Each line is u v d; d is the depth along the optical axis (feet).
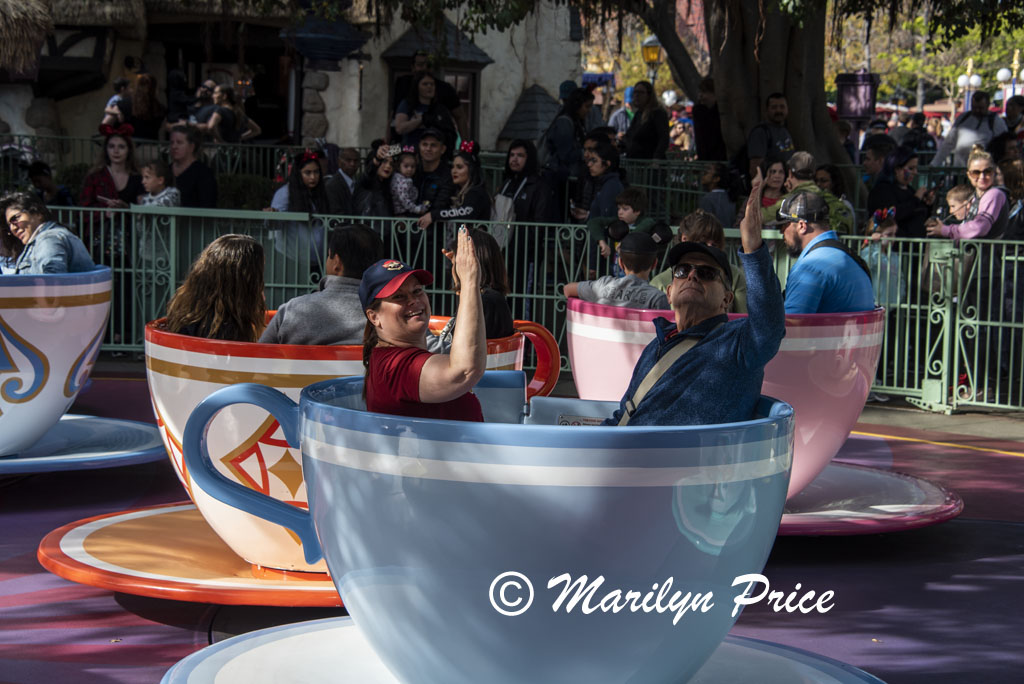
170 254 42.98
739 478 11.97
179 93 74.33
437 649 12.22
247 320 19.94
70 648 16.98
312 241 42.65
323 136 86.33
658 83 148.77
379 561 12.10
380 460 11.85
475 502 11.51
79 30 79.92
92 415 33.99
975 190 41.29
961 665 16.83
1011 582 20.93
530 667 12.09
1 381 25.09
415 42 87.76
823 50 59.21
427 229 43.16
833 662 15.01
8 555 21.56
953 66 174.91
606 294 25.38
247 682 13.78
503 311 21.09
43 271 26.50
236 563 19.48
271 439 18.33
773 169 43.73
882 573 21.40
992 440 34.63
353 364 18.31
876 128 81.71
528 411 16.84
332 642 15.30
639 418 15.01
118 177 46.32
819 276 23.45
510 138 95.81
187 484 19.19
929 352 40.22
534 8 52.42
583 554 11.55
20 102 80.74
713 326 15.39
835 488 25.29
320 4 61.77
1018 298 40.27
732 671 14.57
